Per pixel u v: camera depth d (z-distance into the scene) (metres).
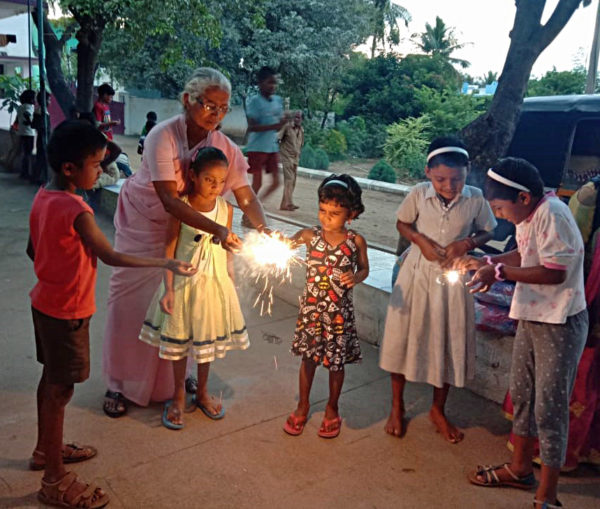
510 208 2.62
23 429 3.23
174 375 3.37
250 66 20.95
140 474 2.90
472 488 2.91
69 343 2.55
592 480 2.99
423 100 22.00
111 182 8.94
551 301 2.59
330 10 21.17
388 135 21.77
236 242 2.99
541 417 2.64
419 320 3.18
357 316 4.70
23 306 5.12
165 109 26.98
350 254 3.15
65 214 2.45
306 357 3.26
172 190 3.10
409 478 2.97
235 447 3.17
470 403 3.76
